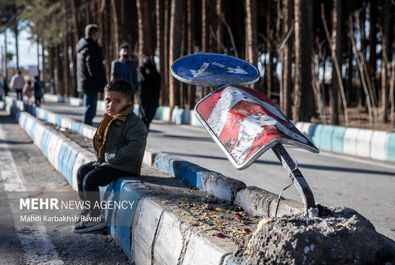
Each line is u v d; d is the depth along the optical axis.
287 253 1.80
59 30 34.41
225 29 26.14
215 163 7.39
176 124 16.59
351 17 16.45
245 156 2.16
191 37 20.61
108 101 3.87
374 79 21.84
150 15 25.88
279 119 2.35
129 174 4.00
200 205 3.15
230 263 1.97
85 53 8.61
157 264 2.69
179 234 2.51
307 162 7.90
